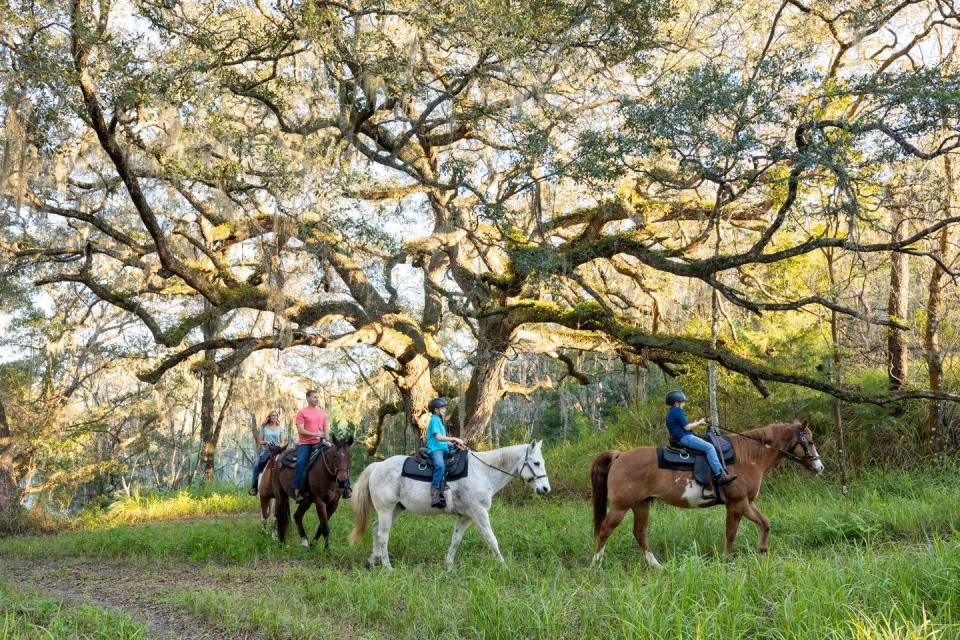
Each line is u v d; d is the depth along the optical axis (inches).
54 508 1090.1
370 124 641.0
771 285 678.5
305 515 617.0
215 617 296.7
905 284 629.3
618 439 777.6
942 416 560.4
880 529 394.0
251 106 649.0
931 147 543.5
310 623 277.3
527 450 402.0
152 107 508.4
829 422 613.6
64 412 1010.7
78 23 440.5
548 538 436.1
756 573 280.5
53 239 694.5
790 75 452.1
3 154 473.4
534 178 548.1
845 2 546.3
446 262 860.6
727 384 668.1
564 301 748.0
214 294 626.2
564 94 641.0
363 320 737.0
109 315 1066.7
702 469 376.8
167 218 714.2
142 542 530.9
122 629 271.3
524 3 537.6
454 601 300.5
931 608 242.1
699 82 463.8
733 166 472.1
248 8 593.6
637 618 234.2
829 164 436.8
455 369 727.7
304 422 477.4
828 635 218.4
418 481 400.5
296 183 560.1
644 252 577.3
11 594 346.0
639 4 555.2
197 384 1283.2
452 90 577.6
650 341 611.2
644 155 495.8
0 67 451.8
